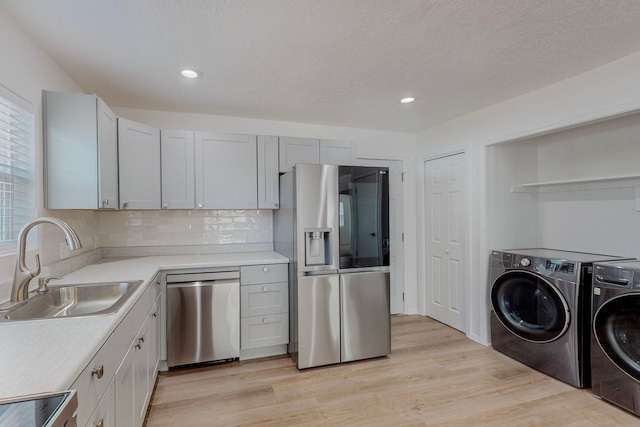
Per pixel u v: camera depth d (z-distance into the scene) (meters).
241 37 1.84
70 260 2.22
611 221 2.66
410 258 4.05
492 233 3.08
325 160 3.36
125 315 1.41
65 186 1.98
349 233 2.75
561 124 2.45
